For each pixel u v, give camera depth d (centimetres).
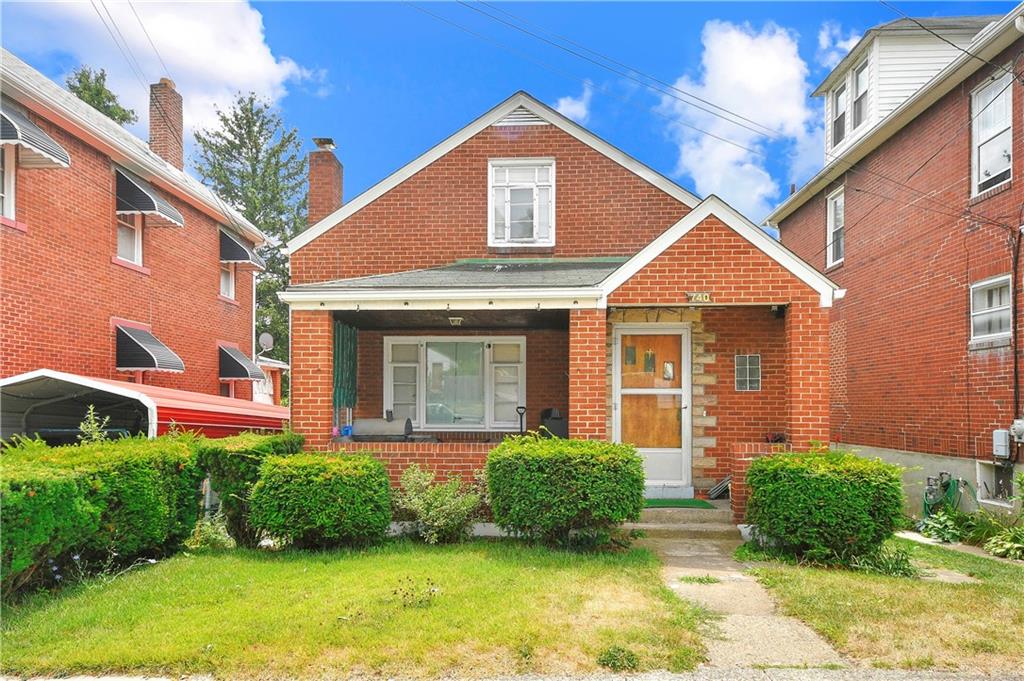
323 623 508
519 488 754
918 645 485
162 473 732
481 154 1176
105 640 482
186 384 1642
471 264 1134
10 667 448
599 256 1155
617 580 631
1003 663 459
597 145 1166
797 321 853
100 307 1298
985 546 959
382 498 774
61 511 566
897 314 1361
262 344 2102
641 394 1036
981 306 1121
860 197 1521
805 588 617
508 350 1173
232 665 447
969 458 1128
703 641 496
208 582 622
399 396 1169
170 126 1831
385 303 888
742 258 862
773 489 755
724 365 1034
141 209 1367
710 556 763
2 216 1067
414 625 504
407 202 1171
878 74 1447
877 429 1434
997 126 1088
